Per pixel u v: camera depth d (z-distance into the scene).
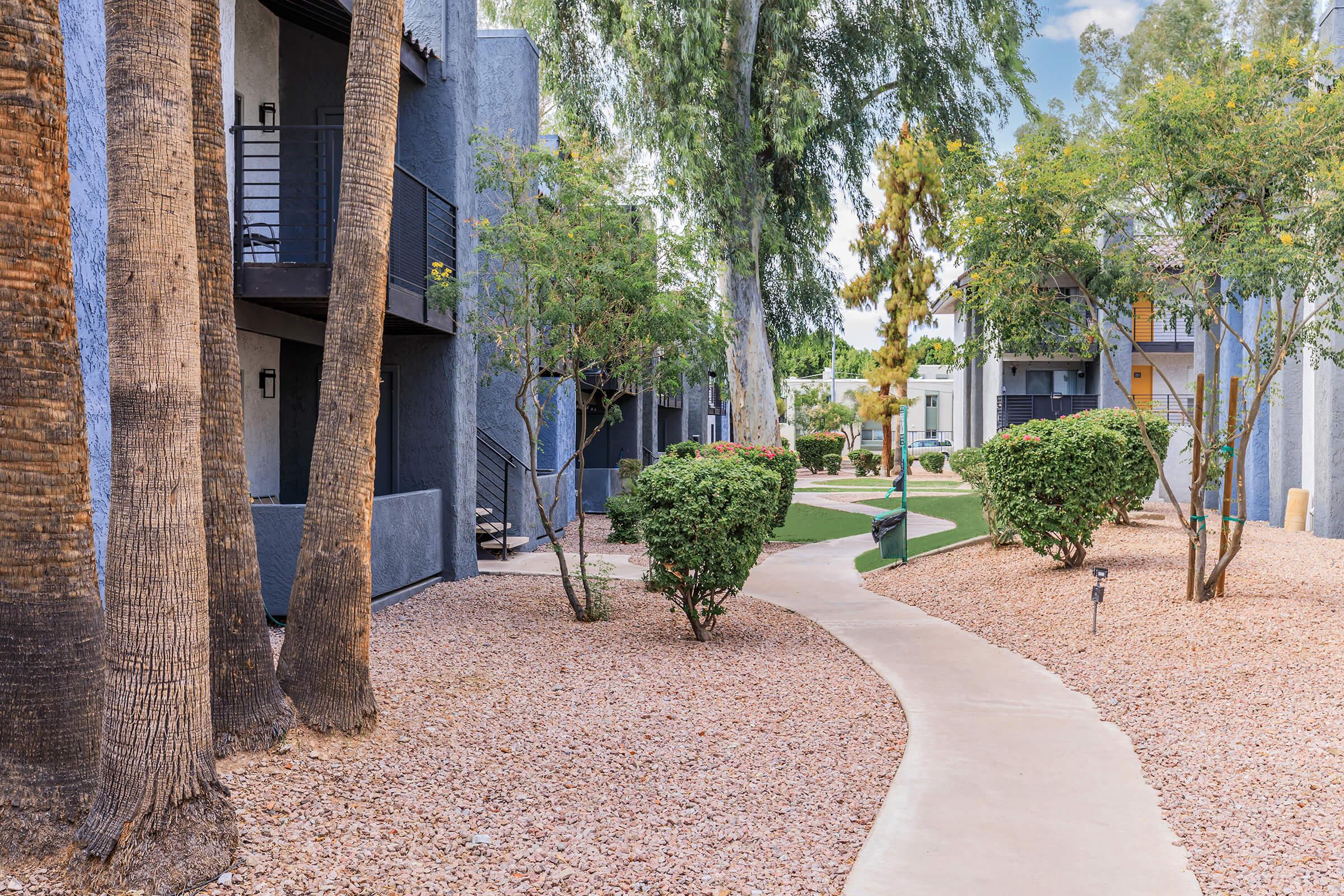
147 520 3.98
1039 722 6.56
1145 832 4.66
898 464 47.38
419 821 4.71
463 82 13.11
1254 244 8.73
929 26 23.48
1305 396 17.06
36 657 4.18
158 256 4.01
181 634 4.02
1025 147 9.87
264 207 12.52
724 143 20.52
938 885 4.10
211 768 4.14
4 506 4.17
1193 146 9.11
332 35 12.91
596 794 5.25
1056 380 33.59
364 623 5.86
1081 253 9.66
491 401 17.00
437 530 12.62
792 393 65.12
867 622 10.58
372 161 5.93
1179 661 7.83
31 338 4.16
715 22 19.30
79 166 6.46
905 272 40.09
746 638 9.83
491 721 6.45
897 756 5.97
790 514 25.17
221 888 3.90
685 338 10.28
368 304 5.93
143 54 3.99
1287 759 5.59
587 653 8.83
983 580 12.38
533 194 10.82
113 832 3.88
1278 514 17.98
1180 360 30.66
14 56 3.99
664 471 9.68
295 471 13.75
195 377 4.15
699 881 4.18
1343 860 4.30
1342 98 8.84
